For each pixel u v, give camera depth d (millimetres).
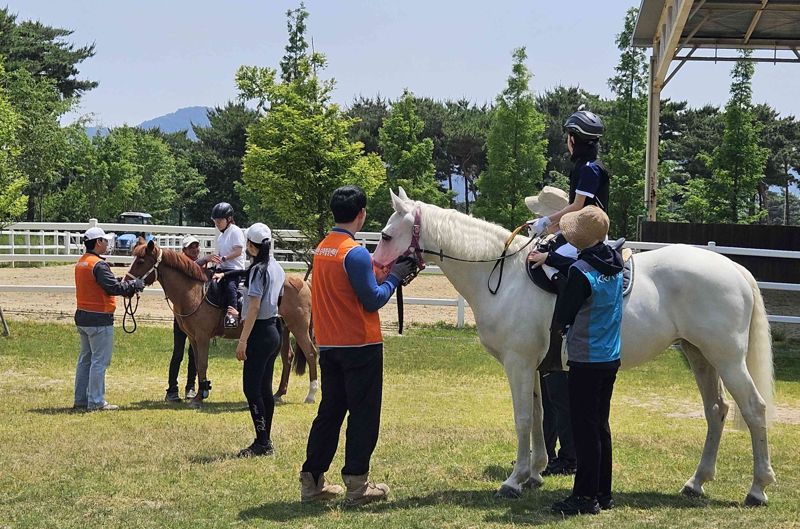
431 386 11625
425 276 24141
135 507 5699
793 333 15914
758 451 5906
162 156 53500
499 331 6125
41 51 49031
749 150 36062
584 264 5465
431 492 6168
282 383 10992
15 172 16766
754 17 20641
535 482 6406
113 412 9656
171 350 14188
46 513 5539
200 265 10992
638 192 34688
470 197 63719
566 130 6055
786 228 20672
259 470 6707
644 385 11680
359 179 15953
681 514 5535
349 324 5695
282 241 16891
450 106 69375
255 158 15812
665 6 20031
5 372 12406
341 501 5883
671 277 6086
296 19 24938
